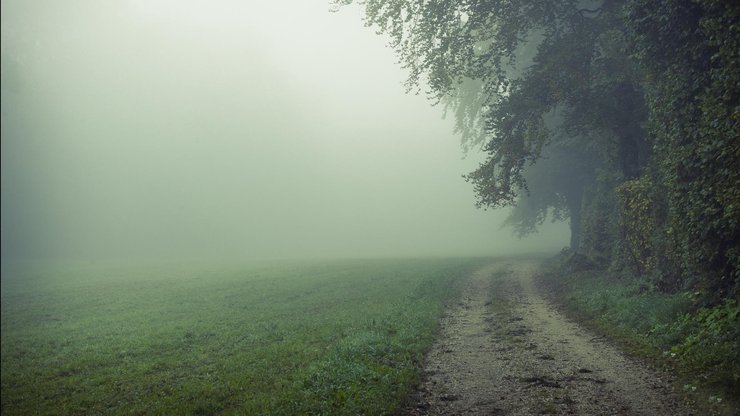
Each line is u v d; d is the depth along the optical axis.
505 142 24.77
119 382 13.64
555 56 22.80
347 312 22.39
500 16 23.64
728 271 12.88
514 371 11.30
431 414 8.98
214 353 16.48
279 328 19.97
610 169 28.86
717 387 8.70
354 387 9.99
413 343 14.25
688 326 12.02
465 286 30.36
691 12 14.26
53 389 13.51
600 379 10.24
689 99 14.79
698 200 13.45
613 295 18.88
